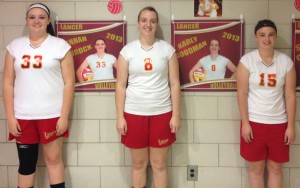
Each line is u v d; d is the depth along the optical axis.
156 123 2.23
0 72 2.52
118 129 2.26
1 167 2.60
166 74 2.26
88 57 2.48
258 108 2.23
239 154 2.55
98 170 2.59
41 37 2.24
